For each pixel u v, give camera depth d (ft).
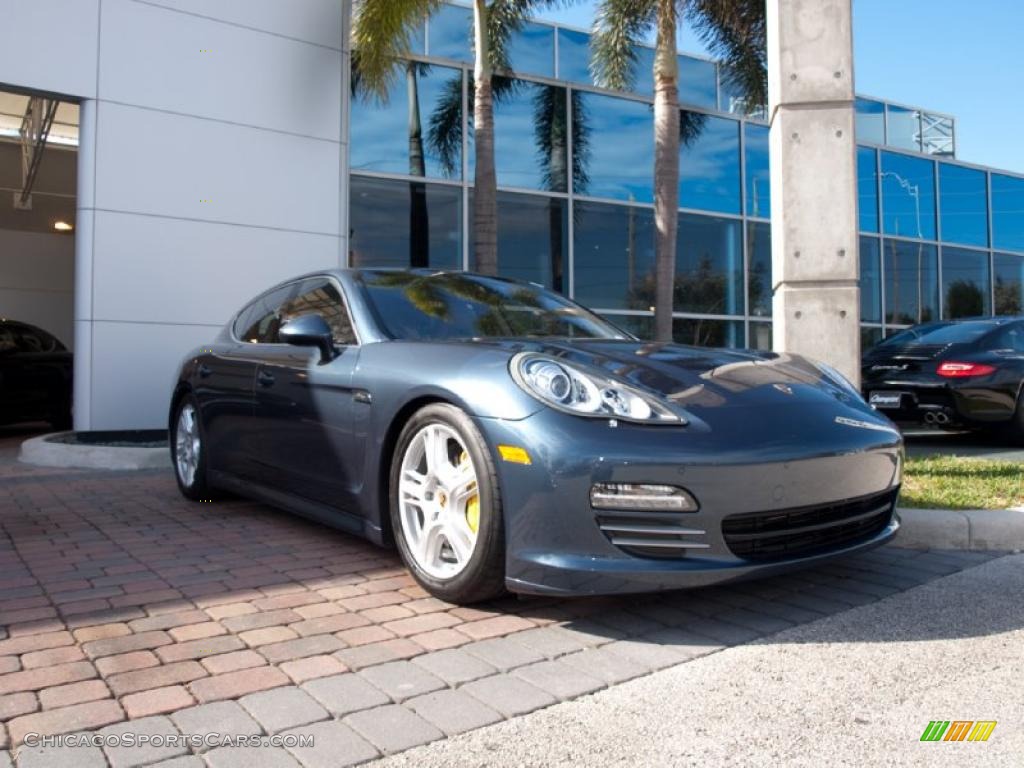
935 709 7.14
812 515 9.25
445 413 9.43
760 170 43.52
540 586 8.54
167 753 6.25
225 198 25.39
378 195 33.09
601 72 38.32
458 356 9.88
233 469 14.64
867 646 8.59
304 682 7.58
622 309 38.81
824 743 6.53
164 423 24.41
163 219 24.39
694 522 8.36
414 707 7.09
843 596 10.27
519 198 36.58
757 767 6.16
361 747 6.39
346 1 27.76
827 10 17.44
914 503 13.99
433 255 34.09
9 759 6.14
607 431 8.46
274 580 10.84
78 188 23.40
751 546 8.79
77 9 23.03
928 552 12.50
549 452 8.43
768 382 10.07
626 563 8.26
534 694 7.38
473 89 35.27
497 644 8.57
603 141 38.63
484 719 6.89
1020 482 16.02
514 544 8.68
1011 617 9.49
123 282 23.75
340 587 10.53
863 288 48.57
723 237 42.24
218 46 25.29
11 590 10.37
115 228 23.62
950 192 51.72
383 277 13.15
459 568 9.36
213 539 13.21
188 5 24.76
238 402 14.20
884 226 49.39
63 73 22.81
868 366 26.18
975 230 52.70
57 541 13.08
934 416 24.35
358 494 10.91
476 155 31.89
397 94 33.55
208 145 25.09
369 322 11.75
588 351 10.31
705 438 8.54
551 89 37.37
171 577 10.98
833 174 17.44
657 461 8.25
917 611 9.70
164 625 9.09
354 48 29.12
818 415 9.53
